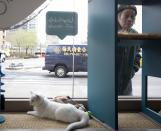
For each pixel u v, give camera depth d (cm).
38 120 194
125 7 225
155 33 189
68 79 252
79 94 243
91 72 217
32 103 203
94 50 208
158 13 196
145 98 225
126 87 240
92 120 197
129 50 238
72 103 219
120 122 195
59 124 184
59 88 250
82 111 194
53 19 229
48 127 175
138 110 233
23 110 222
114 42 167
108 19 176
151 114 210
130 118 208
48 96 230
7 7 184
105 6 181
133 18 226
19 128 172
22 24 200
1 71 207
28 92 237
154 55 208
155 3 200
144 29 218
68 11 229
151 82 248
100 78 195
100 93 195
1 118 193
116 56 167
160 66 199
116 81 168
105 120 186
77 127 173
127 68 238
